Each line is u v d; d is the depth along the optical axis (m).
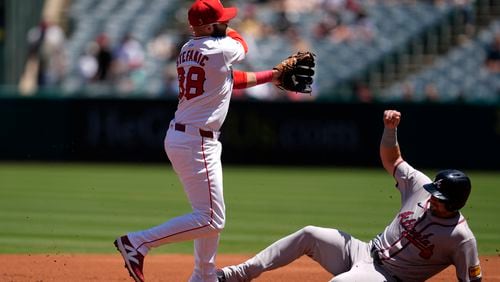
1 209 44.06
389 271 20.50
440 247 19.98
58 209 44.25
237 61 21.72
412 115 67.00
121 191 52.31
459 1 82.88
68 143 69.44
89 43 85.19
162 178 59.78
